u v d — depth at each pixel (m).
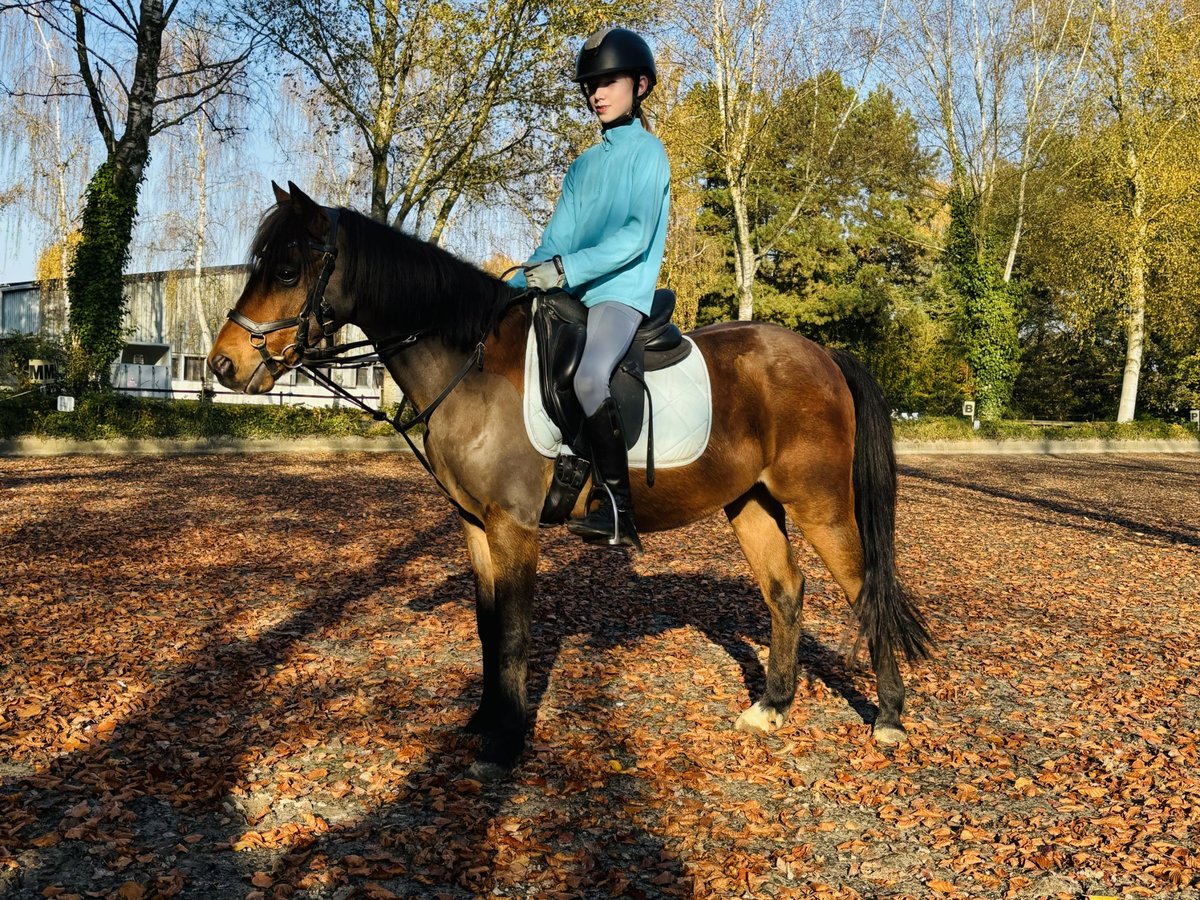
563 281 3.31
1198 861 2.87
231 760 3.44
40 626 5.22
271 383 3.22
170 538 8.20
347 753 3.56
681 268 28.95
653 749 3.69
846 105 37.72
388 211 18.66
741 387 3.71
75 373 17.17
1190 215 26.30
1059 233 30.11
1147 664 5.13
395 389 22.31
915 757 3.71
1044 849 2.95
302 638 5.18
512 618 3.35
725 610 6.19
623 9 17.38
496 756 3.33
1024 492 15.27
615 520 3.32
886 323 37.72
